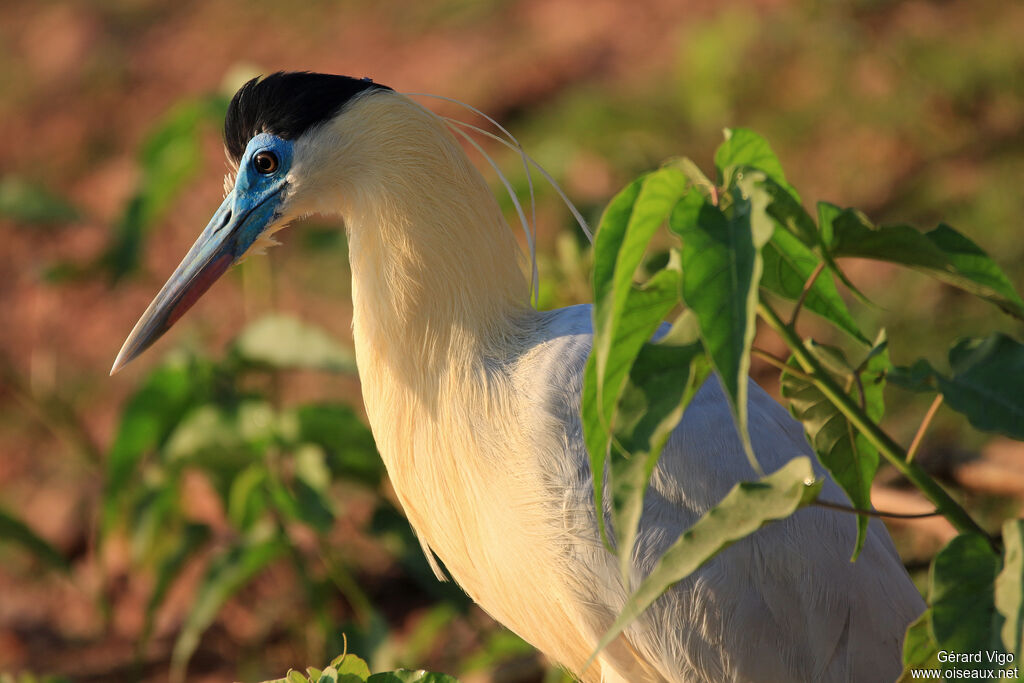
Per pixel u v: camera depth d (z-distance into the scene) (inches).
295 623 326.3
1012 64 458.6
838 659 185.2
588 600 184.1
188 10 768.9
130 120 665.0
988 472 265.3
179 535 323.0
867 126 467.5
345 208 205.5
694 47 527.2
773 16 554.3
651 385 110.7
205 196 576.1
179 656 278.4
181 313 214.8
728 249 104.1
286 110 202.7
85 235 577.0
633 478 109.0
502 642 259.8
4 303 557.9
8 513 312.0
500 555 192.4
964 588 105.2
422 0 701.9
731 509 105.7
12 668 339.0
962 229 393.4
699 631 182.7
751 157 126.6
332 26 704.4
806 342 123.2
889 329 362.3
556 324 194.1
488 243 195.8
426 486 200.5
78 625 358.6
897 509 270.7
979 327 345.7
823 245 110.0
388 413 201.0
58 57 748.6
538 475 182.5
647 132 498.6
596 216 331.3
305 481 288.2
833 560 185.9
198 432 293.3
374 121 197.3
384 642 278.8
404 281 194.2
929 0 529.3
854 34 512.4
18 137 682.2
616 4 645.3
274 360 307.4
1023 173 407.5
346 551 349.1
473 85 594.9
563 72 587.2
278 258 497.7
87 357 505.7
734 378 98.7
